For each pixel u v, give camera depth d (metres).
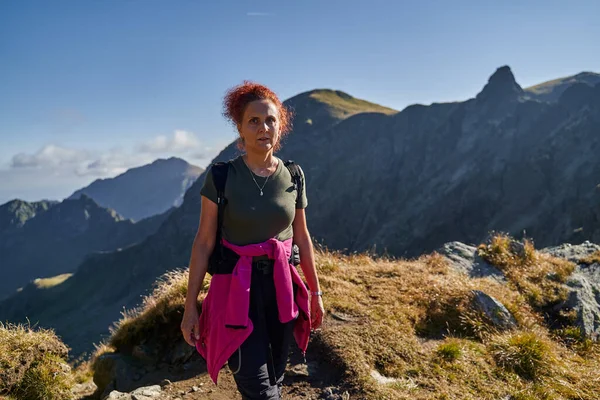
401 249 141.62
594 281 7.89
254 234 3.16
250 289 3.11
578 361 5.78
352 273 7.40
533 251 8.68
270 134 3.20
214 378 2.97
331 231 166.75
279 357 3.31
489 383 4.89
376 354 5.17
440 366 5.07
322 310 3.59
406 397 4.45
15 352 5.01
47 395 5.02
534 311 7.03
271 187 3.21
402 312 6.13
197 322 3.09
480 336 5.91
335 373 4.95
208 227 3.18
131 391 5.31
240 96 3.27
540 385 4.98
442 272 7.75
